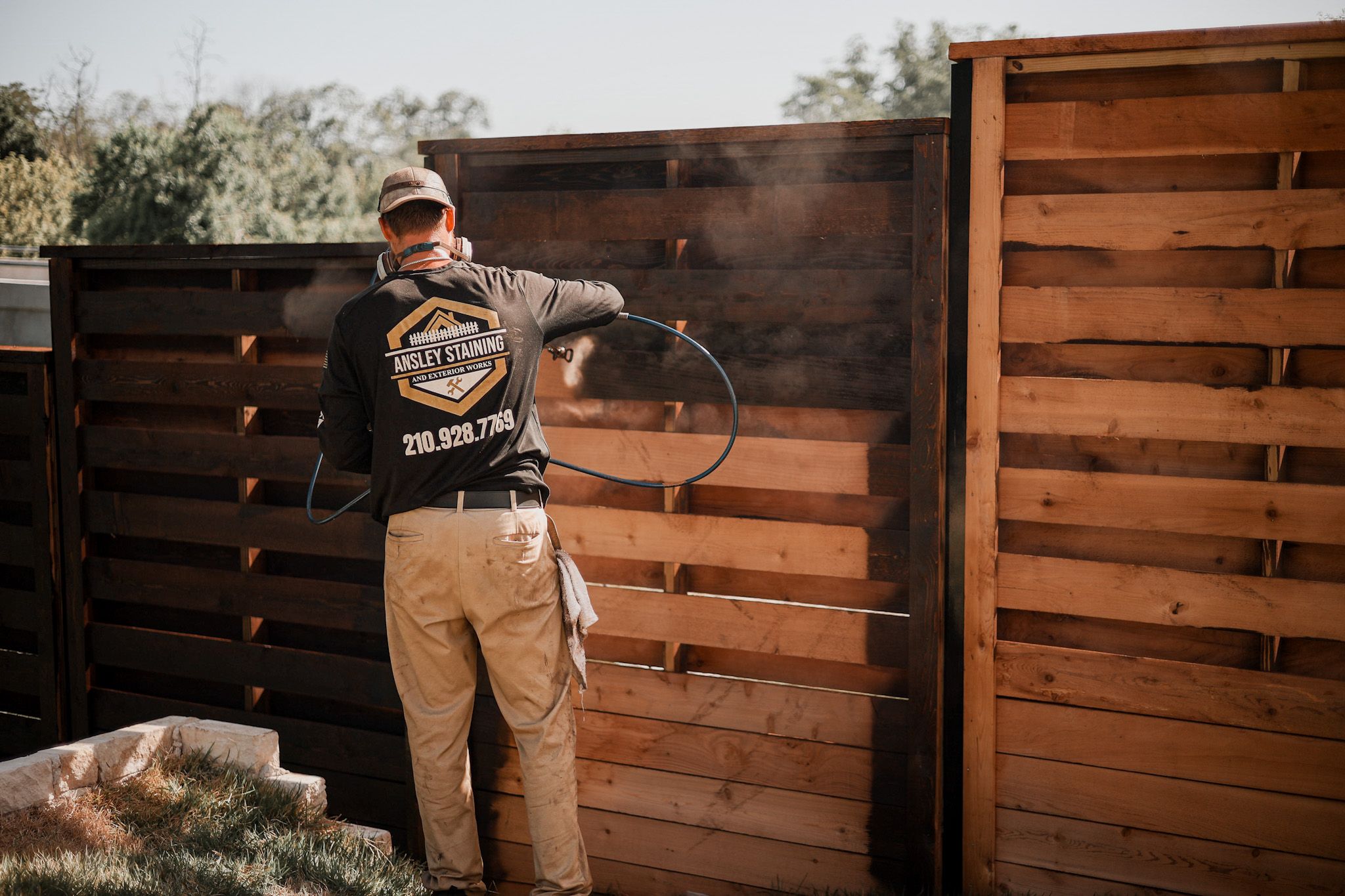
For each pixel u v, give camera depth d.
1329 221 2.47
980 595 2.83
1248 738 2.62
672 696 3.15
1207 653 2.68
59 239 24.39
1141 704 2.71
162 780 2.72
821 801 3.01
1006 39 2.67
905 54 42.78
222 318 3.61
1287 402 2.53
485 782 3.34
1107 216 2.65
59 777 2.54
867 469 2.91
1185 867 2.70
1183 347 2.64
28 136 31.30
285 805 2.71
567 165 3.19
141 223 22.11
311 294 3.50
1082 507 2.74
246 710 3.71
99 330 3.81
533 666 2.51
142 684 3.93
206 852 2.42
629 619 3.18
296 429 3.61
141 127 22.53
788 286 2.95
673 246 3.06
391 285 2.45
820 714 3.00
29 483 3.95
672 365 3.11
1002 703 2.84
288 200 27.88
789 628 3.02
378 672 3.47
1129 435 2.68
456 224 3.31
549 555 2.54
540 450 2.53
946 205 2.75
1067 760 2.79
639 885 3.22
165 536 3.78
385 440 2.42
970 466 2.81
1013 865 2.86
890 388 2.89
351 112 42.03
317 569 3.62
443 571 2.41
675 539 3.12
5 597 4.04
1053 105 2.68
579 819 3.28
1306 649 2.59
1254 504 2.58
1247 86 2.54
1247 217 2.54
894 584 2.95
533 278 2.54
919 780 2.88
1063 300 2.71
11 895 2.01
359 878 2.40
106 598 3.90
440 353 2.39
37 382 3.88
